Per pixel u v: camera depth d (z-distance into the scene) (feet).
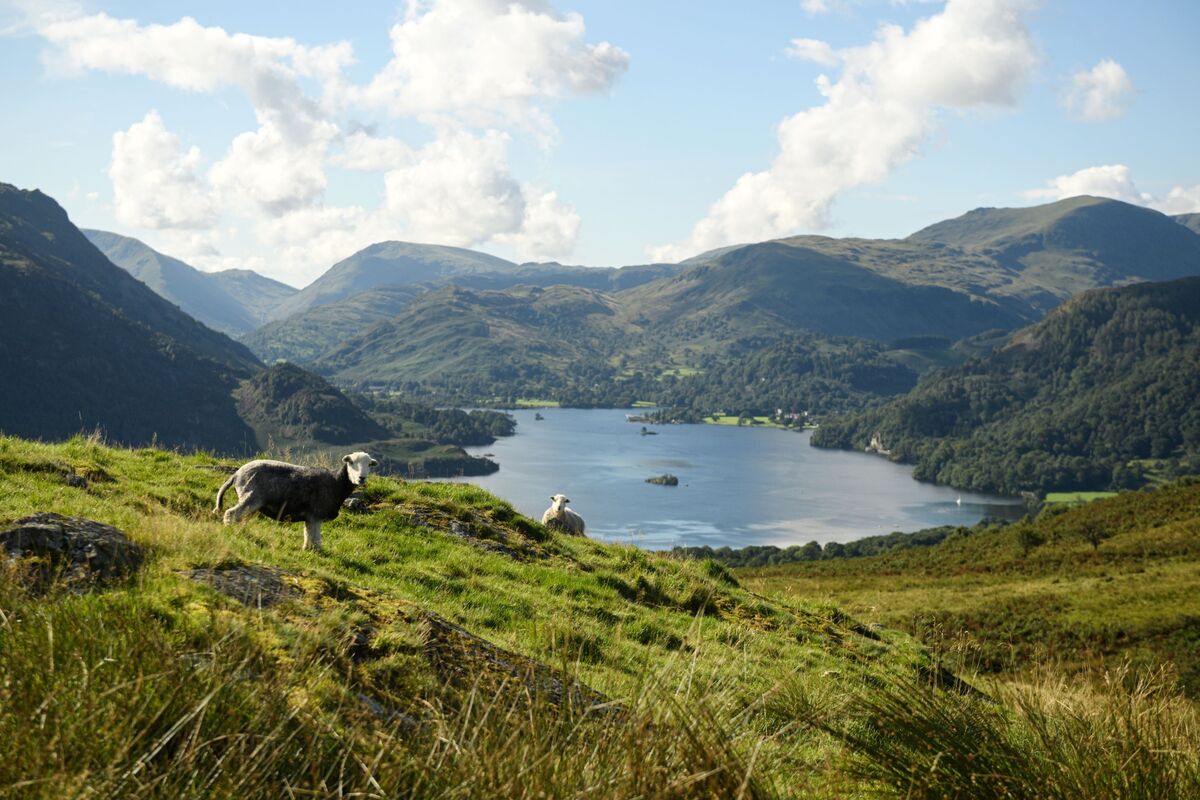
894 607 193.16
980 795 15.35
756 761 14.82
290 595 21.91
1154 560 276.82
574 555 54.19
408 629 21.33
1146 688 19.56
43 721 10.98
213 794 10.98
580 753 13.46
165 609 16.63
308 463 47.78
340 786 11.41
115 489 38.68
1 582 15.71
